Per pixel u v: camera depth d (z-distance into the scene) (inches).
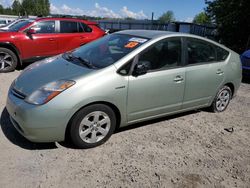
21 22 327.9
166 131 169.5
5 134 149.3
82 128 136.3
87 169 124.2
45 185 111.8
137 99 150.6
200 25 1132.5
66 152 136.3
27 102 127.8
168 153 143.7
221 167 135.7
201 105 192.5
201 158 142.2
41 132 127.2
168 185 118.3
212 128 180.5
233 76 205.2
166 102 166.1
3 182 111.7
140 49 151.3
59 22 326.6
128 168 127.4
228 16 706.8
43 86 131.1
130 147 146.0
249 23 696.4
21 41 297.0
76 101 128.6
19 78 150.3
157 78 155.8
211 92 193.8
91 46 180.1
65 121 129.3
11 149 135.3
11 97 138.1
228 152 151.2
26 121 125.9
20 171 119.3
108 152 139.6
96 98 134.0
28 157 129.9
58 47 324.5
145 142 152.9
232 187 121.7
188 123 185.0
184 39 172.6
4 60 294.5
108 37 183.9
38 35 308.2
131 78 145.6
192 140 161.0
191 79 174.4
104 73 138.6
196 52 179.3
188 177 125.0
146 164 131.9
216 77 191.3
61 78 134.6
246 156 148.7
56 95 126.7
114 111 146.6
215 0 791.1
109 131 146.3
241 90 289.7
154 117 165.6
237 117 204.7
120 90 141.8
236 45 745.6
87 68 144.3
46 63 163.6
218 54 194.7
